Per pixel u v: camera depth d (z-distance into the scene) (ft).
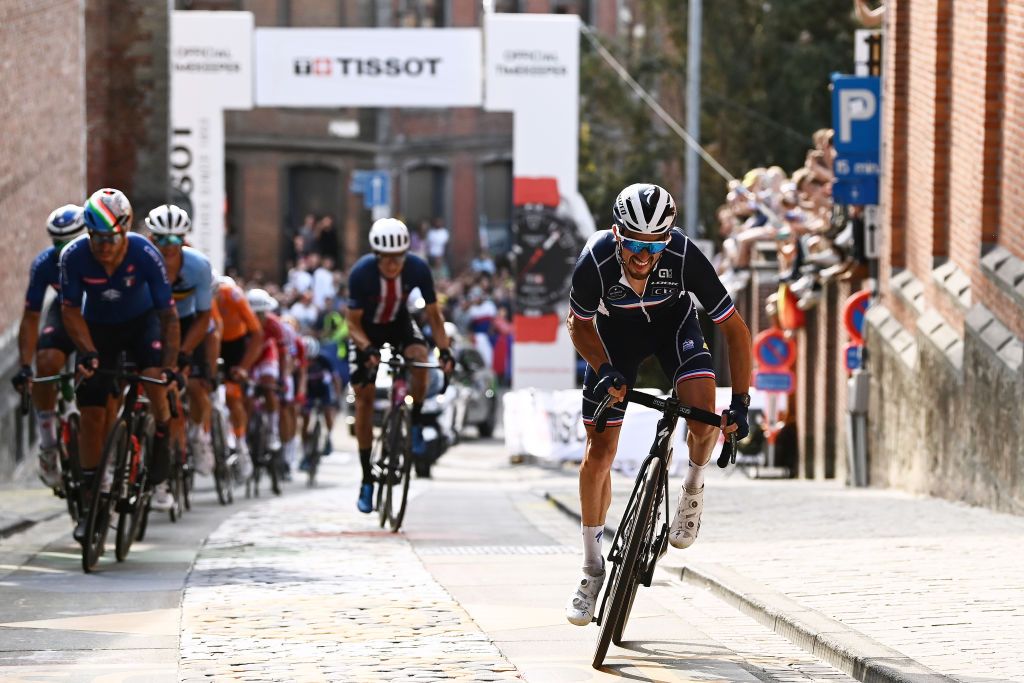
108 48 250.78
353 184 508.94
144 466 110.83
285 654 73.82
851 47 368.68
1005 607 81.82
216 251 296.30
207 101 295.28
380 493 129.08
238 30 294.87
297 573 100.32
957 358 146.20
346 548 114.73
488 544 118.11
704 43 379.55
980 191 144.15
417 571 101.50
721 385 328.29
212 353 148.15
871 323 181.37
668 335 77.66
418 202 558.56
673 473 219.61
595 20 538.88
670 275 73.46
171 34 254.47
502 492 183.93
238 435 167.73
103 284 105.91
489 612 85.51
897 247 179.22
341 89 295.89
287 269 526.98
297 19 527.81
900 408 168.25
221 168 296.71
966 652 70.69
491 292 405.18
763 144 375.45
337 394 255.91
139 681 68.33
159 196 251.80
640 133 397.19
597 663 71.26
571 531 129.59
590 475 75.56
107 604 88.02
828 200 221.05
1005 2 141.49
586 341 74.59
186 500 151.12
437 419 225.76
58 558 109.19
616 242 72.18
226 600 88.94
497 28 293.64
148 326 110.01
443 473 238.27
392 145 552.00
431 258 517.55
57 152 197.57
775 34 375.66
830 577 92.68
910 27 175.22
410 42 295.69
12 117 175.22
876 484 178.91
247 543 117.91
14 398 175.22
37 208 187.32
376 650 74.84
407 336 130.31
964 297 149.79
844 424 212.64
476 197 556.92
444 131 555.69
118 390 109.91
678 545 78.79
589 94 397.39
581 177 402.11
